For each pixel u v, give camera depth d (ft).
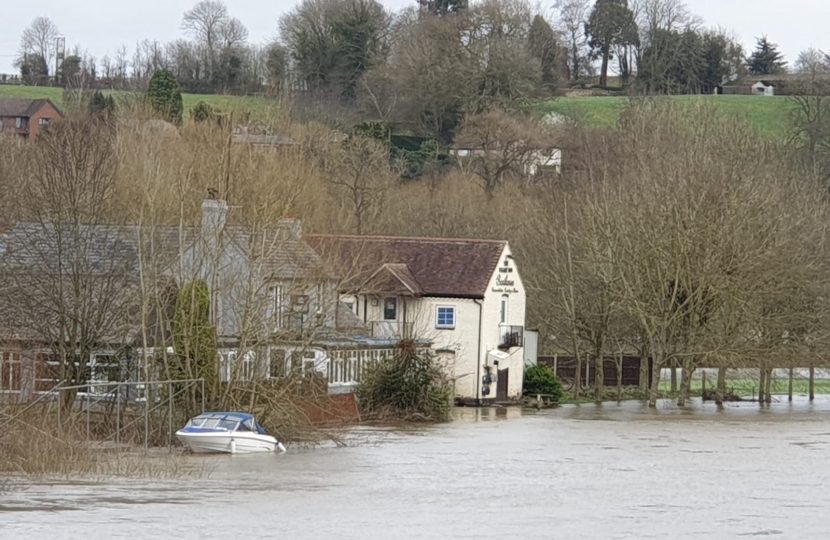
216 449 643.04
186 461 615.98
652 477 613.52
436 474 607.78
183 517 467.93
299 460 641.40
